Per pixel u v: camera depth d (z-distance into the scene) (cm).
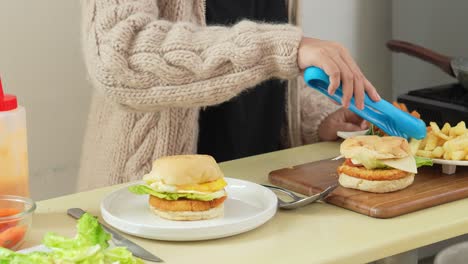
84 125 196
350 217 119
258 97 178
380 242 109
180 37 135
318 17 224
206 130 178
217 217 116
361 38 234
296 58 135
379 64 239
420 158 136
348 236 111
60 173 195
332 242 109
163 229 108
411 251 124
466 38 230
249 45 134
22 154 119
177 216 114
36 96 188
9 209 110
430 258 215
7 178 117
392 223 117
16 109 119
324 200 126
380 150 126
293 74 137
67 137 194
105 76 138
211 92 137
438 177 135
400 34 233
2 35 180
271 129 182
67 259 89
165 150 160
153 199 118
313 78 132
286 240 110
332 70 129
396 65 239
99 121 168
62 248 93
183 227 108
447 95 181
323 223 117
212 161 119
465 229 119
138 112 154
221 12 170
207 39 137
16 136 117
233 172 145
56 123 192
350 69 132
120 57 136
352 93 132
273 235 112
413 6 228
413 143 139
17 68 184
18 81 184
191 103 139
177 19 156
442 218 119
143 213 118
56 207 125
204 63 135
